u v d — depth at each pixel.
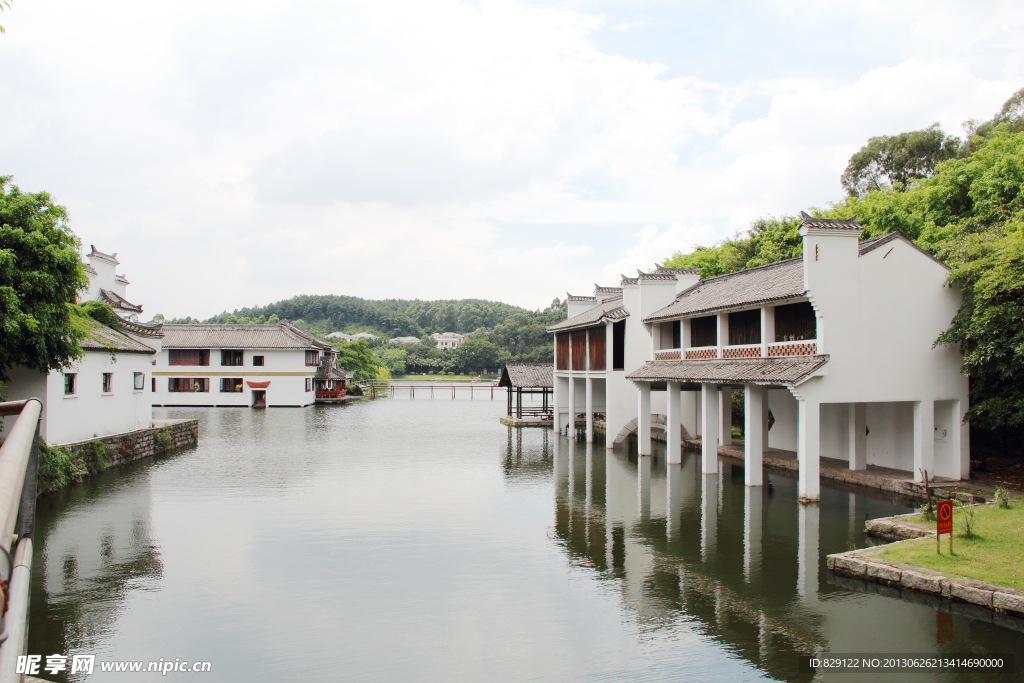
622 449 29.22
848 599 10.55
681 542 13.96
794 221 37.25
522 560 12.88
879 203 28.84
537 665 8.53
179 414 49.00
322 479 21.80
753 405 19.14
